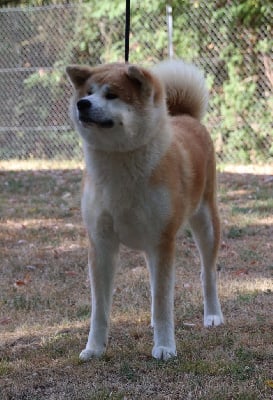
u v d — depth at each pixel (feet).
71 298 19.97
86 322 17.74
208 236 17.51
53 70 49.03
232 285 20.68
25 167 45.68
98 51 48.26
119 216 14.40
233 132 45.19
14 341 16.48
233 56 44.93
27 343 16.35
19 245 26.53
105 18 47.37
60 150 48.85
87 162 14.55
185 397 12.80
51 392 13.32
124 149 13.89
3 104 49.96
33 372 14.35
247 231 27.55
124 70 14.12
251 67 44.91
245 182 38.14
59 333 16.93
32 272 22.97
